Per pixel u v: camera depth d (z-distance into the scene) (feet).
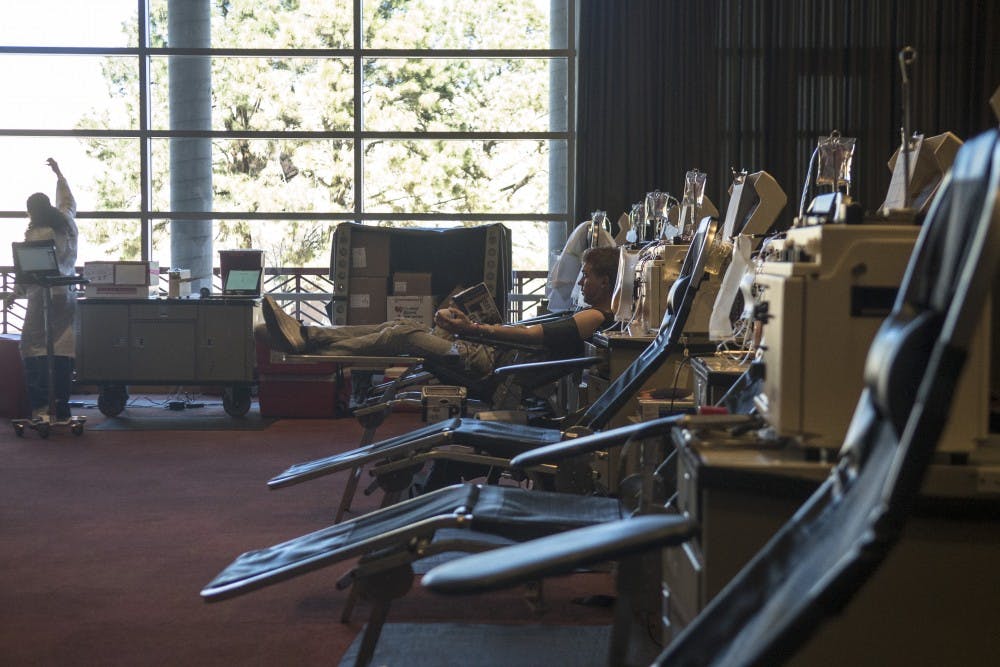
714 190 30.32
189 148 32.37
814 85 30.09
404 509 8.74
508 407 15.40
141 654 9.52
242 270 27.63
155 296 27.58
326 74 32.27
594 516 7.95
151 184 32.86
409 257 22.48
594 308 16.08
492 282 22.07
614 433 7.29
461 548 7.75
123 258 32.91
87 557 13.00
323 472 11.21
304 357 16.24
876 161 29.94
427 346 16.21
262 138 32.42
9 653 9.55
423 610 10.74
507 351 16.16
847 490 4.14
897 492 3.49
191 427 24.89
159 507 15.88
